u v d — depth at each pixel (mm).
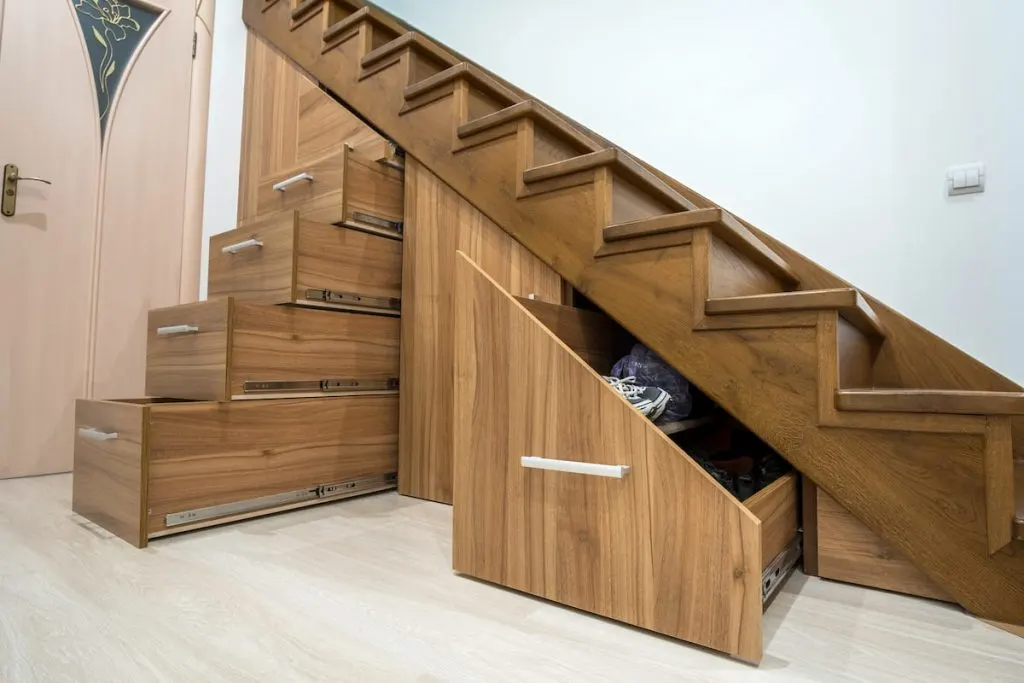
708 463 1381
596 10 2107
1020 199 1358
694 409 1594
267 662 761
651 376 1369
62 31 2094
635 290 1229
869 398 968
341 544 1271
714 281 1160
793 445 1044
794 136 1678
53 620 870
